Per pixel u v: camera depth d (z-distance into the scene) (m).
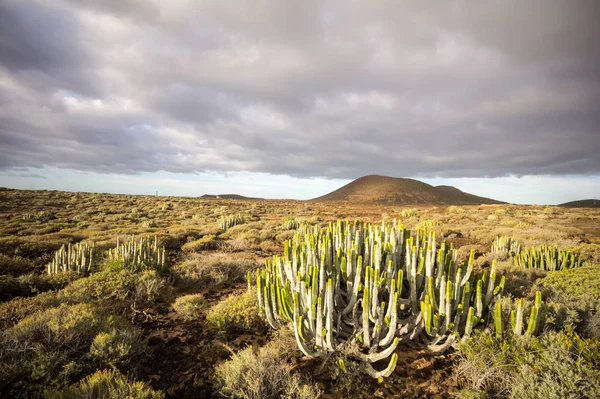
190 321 5.52
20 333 3.92
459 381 3.60
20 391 3.15
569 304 5.17
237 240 14.57
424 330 4.48
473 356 3.59
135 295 6.60
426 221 22.41
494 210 37.97
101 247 11.98
